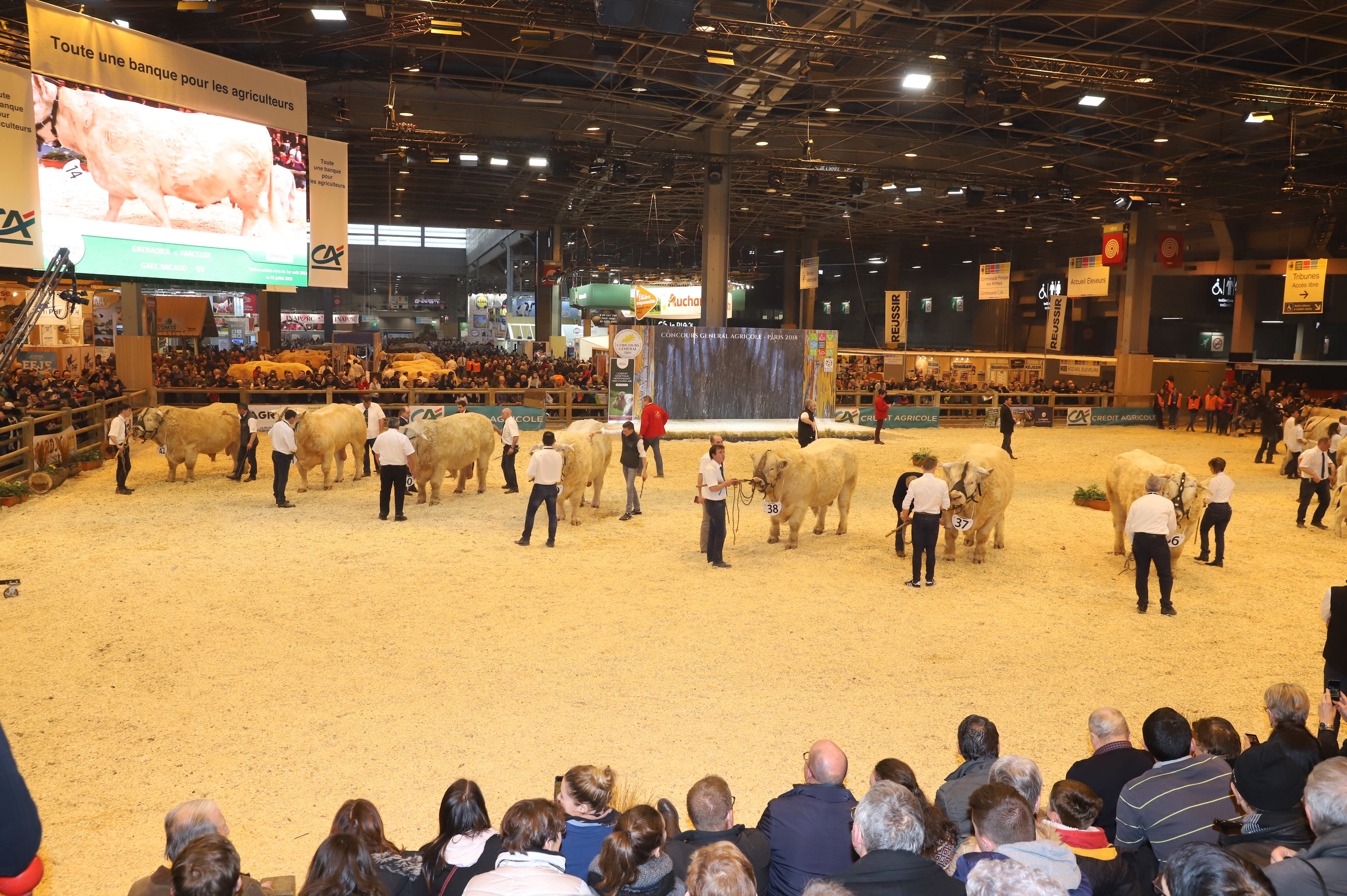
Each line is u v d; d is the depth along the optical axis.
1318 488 13.32
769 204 38.25
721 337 24.97
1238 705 6.91
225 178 15.98
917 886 2.91
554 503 11.41
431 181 35.56
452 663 7.45
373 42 18.83
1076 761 5.82
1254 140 24.72
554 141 24.50
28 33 14.16
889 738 6.23
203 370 28.80
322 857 2.96
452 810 3.65
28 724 6.17
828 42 16.47
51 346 25.34
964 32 17.80
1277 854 3.05
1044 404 28.98
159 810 5.13
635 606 9.08
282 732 6.13
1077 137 26.02
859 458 20.27
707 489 10.59
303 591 9.30
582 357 42.09
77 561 10.24
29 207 13.12
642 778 5.57
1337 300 40.31
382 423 16.06
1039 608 9.31
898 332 36.12
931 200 35.97
